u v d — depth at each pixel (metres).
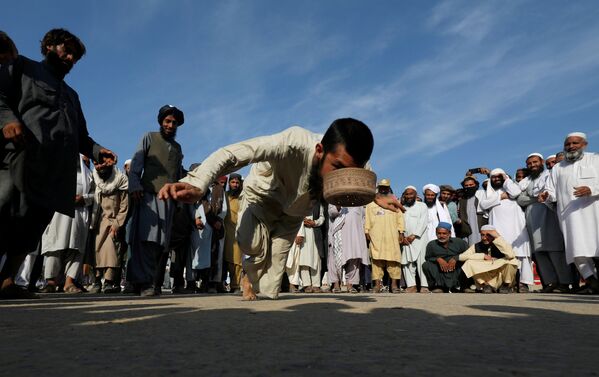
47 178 3.46
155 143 4.97
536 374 0.89
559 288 7.34
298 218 3.57
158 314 2.20
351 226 7.94
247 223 3.42
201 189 2.34
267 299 3.62
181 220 6.59
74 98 3.91
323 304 2.95
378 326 1.71
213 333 1.50
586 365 0.98
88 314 2.21
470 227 8.85
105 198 6.82
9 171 3.28
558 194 6.89
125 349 1.17
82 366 0.96
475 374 0.89
